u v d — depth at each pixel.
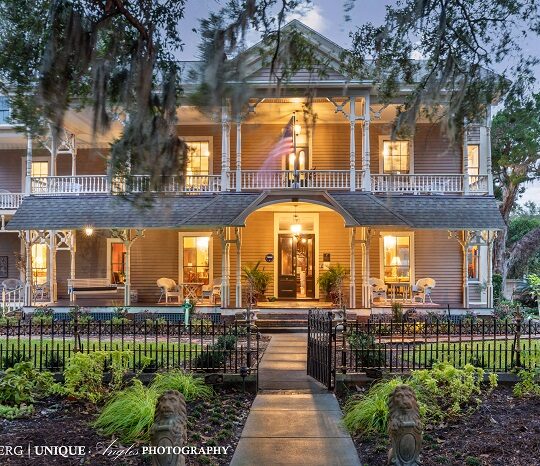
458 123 7.62
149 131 6.16
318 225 20.47
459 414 6.93
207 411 7.33
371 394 7.17
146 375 8.32
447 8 7.03
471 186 19.20
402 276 20.36
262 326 16.50
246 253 20.52
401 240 20.39
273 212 20.55
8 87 6.36
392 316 15.64
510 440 6.11
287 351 12.26
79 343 9.34
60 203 18.67
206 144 20.78
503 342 12.73
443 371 7.34
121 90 6.43
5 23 6.05
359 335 9.53
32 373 7.81
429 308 17.77
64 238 19.77
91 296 20.59
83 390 7.45
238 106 5.66
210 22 5.69
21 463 5.38
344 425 6.75
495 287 22.33
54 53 5.72
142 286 20.77
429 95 7.43
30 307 17.92
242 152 20.64
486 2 6.96
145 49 6.45
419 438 5.05
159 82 6.75
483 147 20.53
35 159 22.11
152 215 17.78
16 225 18.00
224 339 9.63
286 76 7.14
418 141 20.47
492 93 7.31
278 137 20.56
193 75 5.77
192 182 20.14
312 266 20.45
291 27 7.02
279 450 5.97
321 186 18.39
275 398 8.09
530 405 7.45
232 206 17.91
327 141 20.61
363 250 18.73
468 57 7.24
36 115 6.25
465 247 18.52
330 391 8.48
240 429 6.72
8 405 7.25
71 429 6.46
